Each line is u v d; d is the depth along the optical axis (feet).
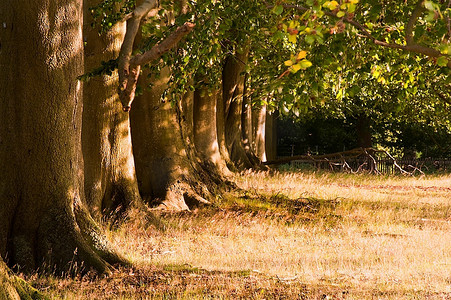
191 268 41.47
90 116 60.54
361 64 40.24
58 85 40.96
